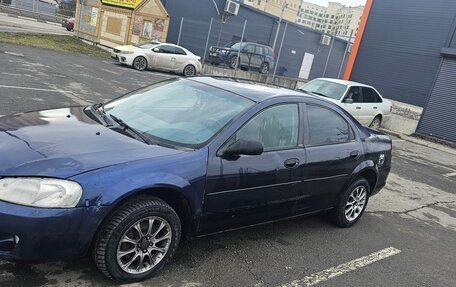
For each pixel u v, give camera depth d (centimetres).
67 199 278
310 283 372
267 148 392
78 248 288
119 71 1750
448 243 536
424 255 483
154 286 323
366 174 524
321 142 449
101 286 312
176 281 336
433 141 1486
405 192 751
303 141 429
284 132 411
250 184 373
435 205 700
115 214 301
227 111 385
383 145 546
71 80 1227
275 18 2981
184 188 326
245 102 397
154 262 330
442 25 1570
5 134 333
